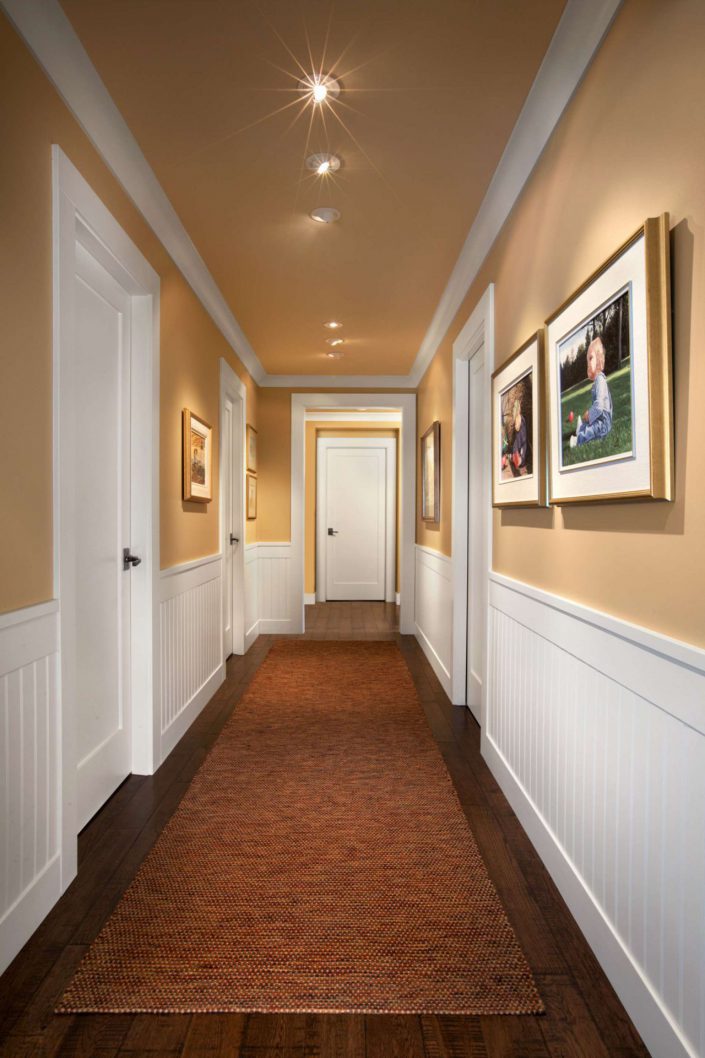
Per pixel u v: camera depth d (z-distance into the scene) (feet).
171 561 10.41
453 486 13.16
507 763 8.66
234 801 8.46
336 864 6.91
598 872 5.44
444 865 6.91
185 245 10.41
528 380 7.50
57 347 6.07
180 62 6.29
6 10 5.07
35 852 5.72
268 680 14.94
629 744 4.86
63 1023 4.69
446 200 9.11
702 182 3.94
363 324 15.17
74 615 6.41
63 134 6.24
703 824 3.84
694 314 4.04
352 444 29.89
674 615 4.27
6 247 5.19
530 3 5.57
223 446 15.17
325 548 30.07
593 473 5.54
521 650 7.93
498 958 5.41
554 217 6.79
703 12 3.92
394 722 11.87
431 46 6.09
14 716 5.32
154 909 6.06
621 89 5.11
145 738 9.30
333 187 8.75
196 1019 4.75
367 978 5.16
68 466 6.27
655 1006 4.38
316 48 6.10
